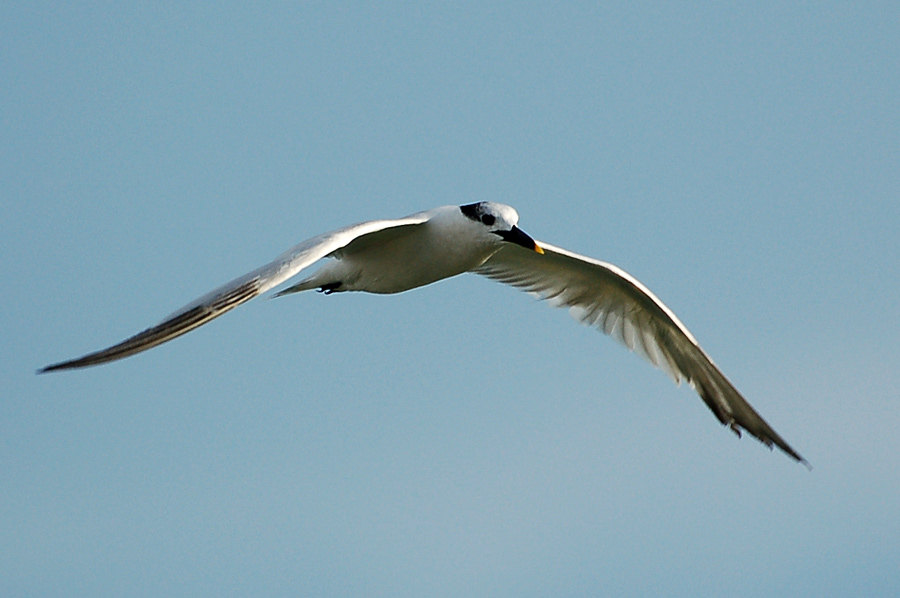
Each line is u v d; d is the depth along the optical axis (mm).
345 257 14117
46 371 9680
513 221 13617
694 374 15219
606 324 15438
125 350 10156
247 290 10852
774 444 14836
